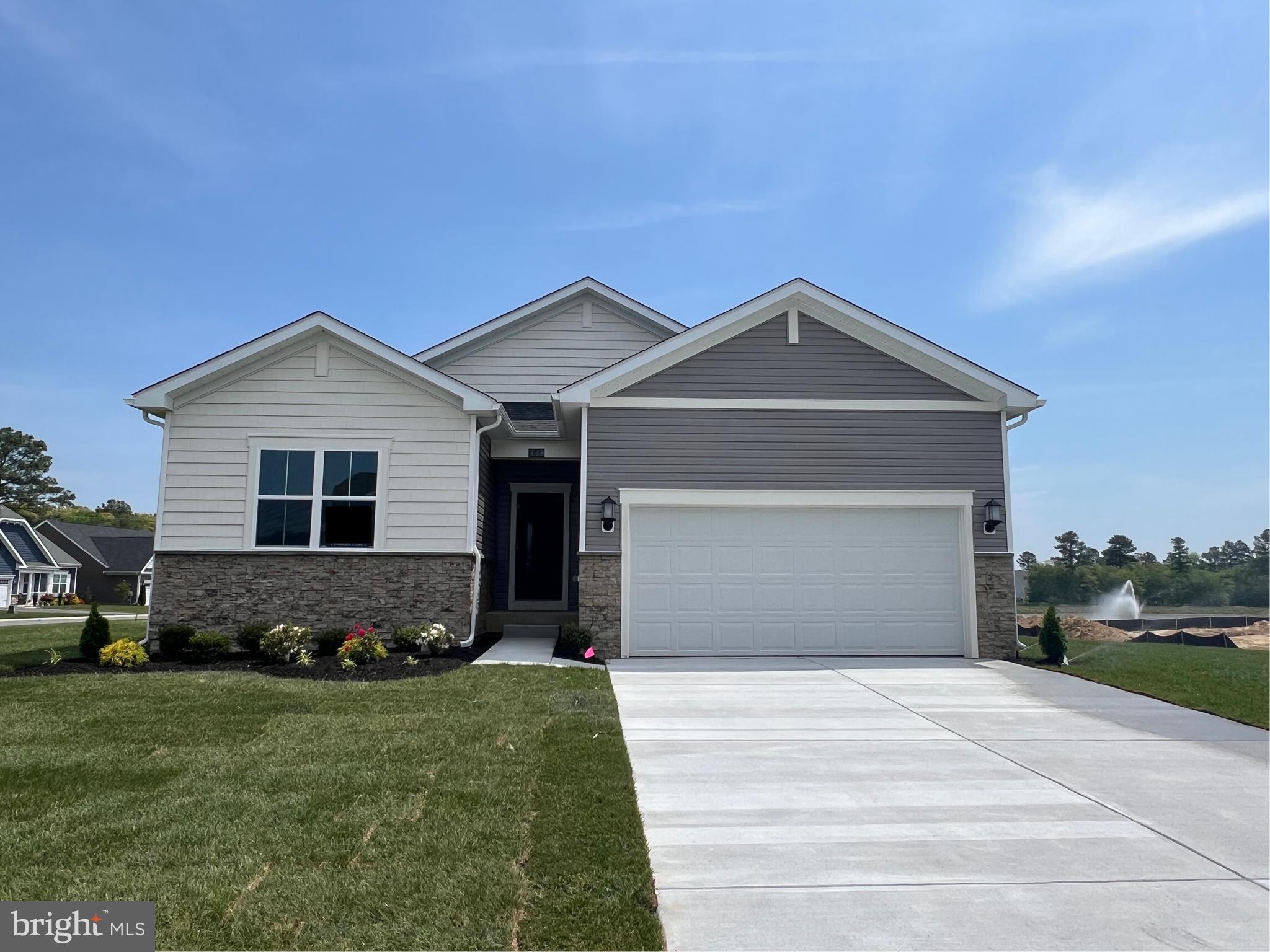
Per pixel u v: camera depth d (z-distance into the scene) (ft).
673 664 39.32
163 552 41.50
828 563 42.96
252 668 34.86
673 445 42.96
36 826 16.42
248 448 42.50
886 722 27.37
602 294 56.34
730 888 14.48
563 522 53.98
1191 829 17.60
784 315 44.16
